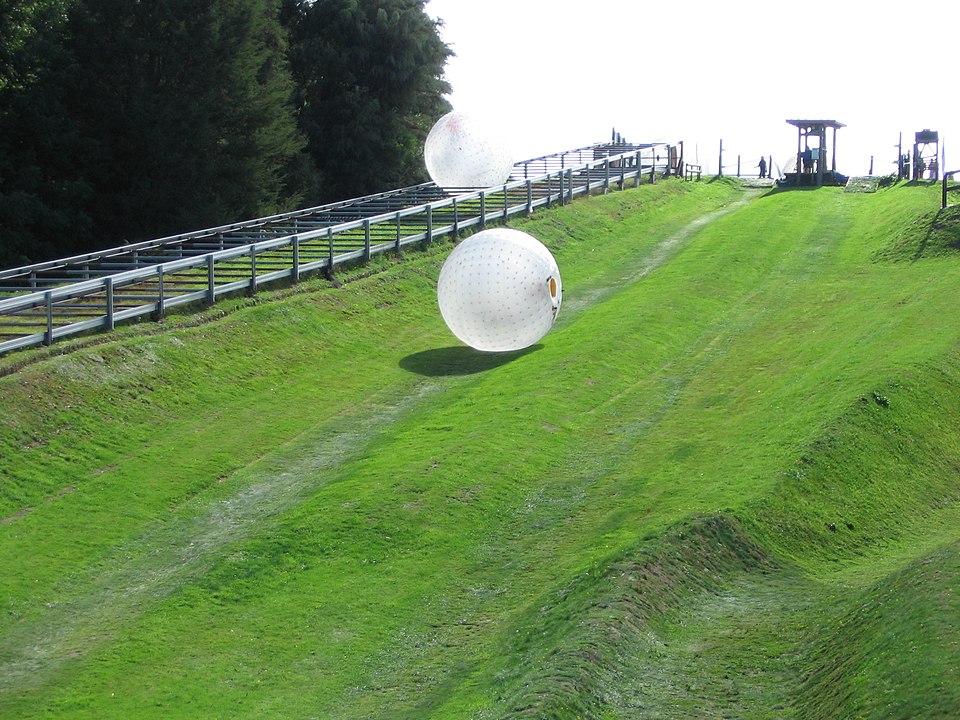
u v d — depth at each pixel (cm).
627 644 1706
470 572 2033
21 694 1647
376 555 2072
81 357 2728
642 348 3281
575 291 4091
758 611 1873
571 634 1719
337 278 3759
